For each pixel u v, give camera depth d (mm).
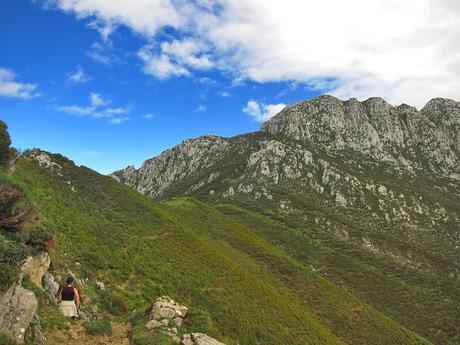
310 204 181375
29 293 14500
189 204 97312
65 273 23188
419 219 192375
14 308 13641
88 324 17969
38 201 34438
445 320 91625
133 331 18328
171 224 57031
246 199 180625
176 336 18266
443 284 115000
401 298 100500
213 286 42656
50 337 15500
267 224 142875
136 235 45406
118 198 57219
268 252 87125
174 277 38594
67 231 33000
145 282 33406
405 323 88438
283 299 58281
